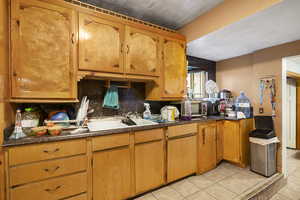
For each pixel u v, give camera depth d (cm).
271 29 190
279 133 235
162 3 167
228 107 281
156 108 250
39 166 119
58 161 126
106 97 196
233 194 179
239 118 241
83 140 136
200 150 223
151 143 177
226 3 165
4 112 115
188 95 296
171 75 215
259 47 252
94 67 156
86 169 138
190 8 179
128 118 206
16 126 122
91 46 154
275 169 231
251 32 197
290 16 160
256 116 250
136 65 183
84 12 151
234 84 312
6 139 116
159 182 183
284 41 226
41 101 135
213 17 179
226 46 248
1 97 110
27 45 127
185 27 222
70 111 176
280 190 200
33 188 117
